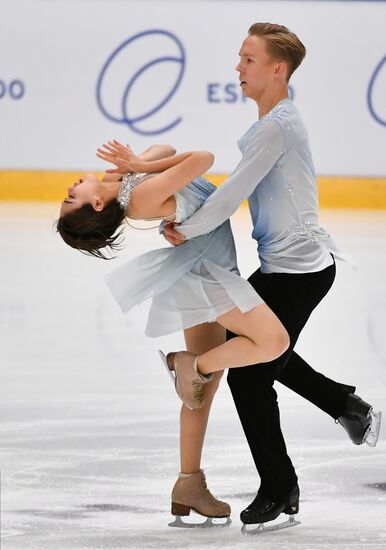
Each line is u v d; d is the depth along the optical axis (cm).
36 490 984
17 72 2989
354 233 2572
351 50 2953
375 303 1945
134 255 2342
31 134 3014
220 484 1019
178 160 919
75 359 1536
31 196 3073
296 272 915
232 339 902
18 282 2078
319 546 843
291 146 902
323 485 1012
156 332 933
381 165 2998
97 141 2994
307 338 1698
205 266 916
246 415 902
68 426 1206
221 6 2942
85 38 2962
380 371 1488
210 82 2967
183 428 934
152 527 893
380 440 1179
